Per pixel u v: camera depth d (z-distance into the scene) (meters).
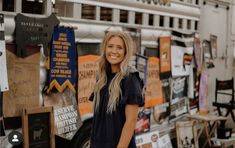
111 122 3.08
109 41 3.11
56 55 4.23
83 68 4.56
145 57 5.55
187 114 6.72
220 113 7.55
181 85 6.52
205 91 7.24
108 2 4.88
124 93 3.05
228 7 7.88
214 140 6.86
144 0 5.52
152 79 5.76
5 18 3.78
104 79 3.16
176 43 6.33
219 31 7.66
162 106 6.02
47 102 4.19
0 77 3.70
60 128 4.32
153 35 5.77
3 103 3.79
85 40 4.57
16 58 3.88
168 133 6.21
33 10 4.05
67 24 4.35
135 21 5.40
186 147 6.33
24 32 3.91
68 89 4.40
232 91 7.80
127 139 3.03
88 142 4.71
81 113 4.57
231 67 8.16
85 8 4.58
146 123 5.67
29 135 3.98
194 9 6.79
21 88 3.94
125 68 3.08
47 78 4.18
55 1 4.22
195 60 6.85
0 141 3.81
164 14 5.99
